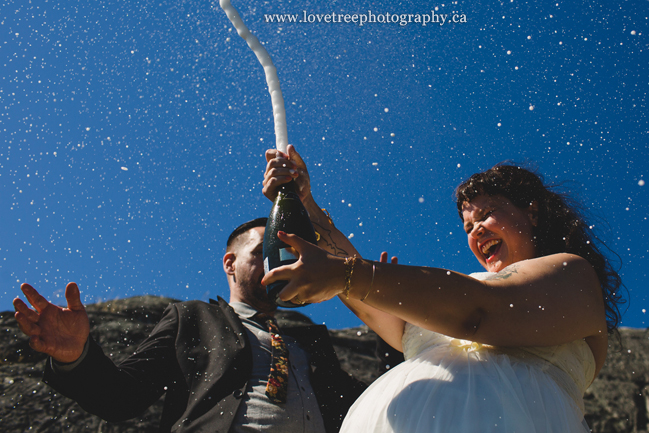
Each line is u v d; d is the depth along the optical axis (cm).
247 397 196
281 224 148
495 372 129
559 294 130
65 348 158
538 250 167
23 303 155
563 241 169
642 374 542
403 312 122
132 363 197
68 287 159
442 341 153
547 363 134
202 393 194
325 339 250
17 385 392
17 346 435
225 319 228
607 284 170
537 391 123
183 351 212
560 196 180
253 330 231
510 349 137
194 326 225
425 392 129
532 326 126
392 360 212
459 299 121
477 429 116
